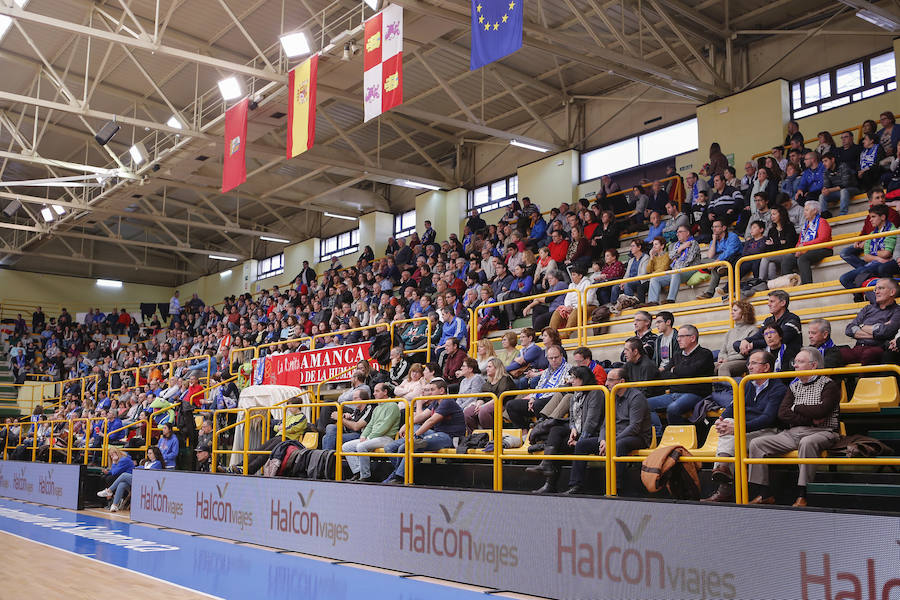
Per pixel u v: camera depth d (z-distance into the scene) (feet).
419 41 48.98
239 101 61.00
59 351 98.89
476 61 36.01
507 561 20.53
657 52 56.34
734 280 33.58
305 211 101.55
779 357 22.93
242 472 36.63
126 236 116.06
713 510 16.61
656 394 25.14
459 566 21.91
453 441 28.22
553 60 63.05
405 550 23.79
